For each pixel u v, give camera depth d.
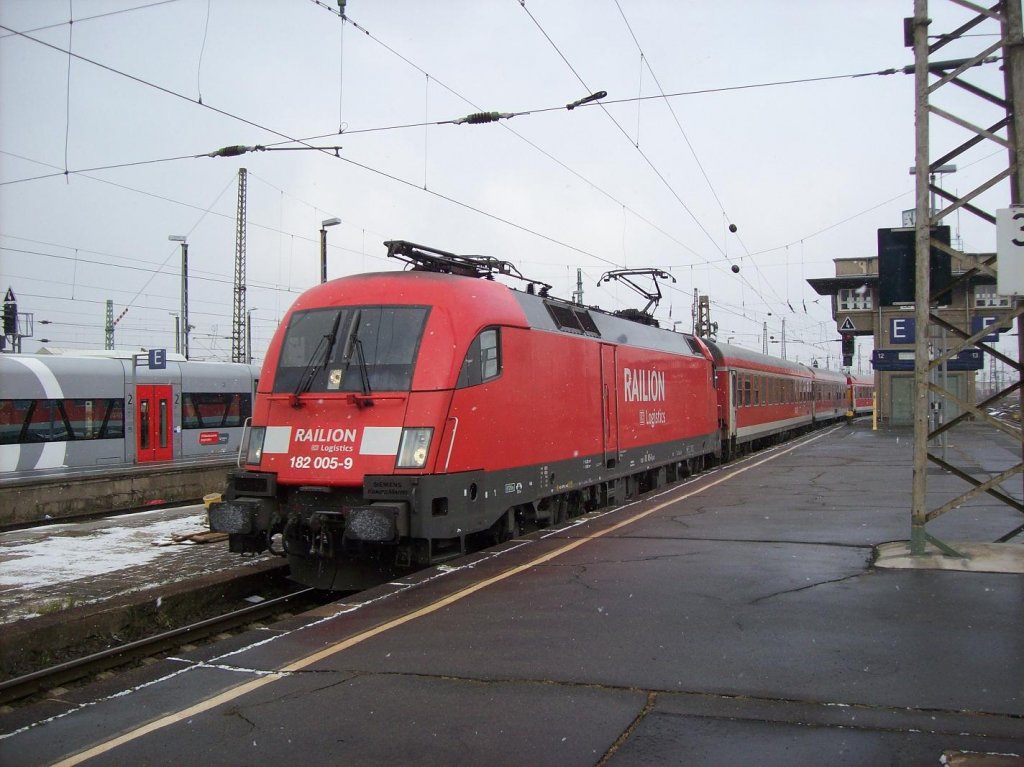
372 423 8.99
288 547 9.52
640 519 11.71
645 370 16.02
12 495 16.12
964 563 7.94
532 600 7.20
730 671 5.21
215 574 10.07
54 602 8.48
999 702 4.61
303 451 9.21
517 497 10.34
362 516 8.47
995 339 12.30
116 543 12.26
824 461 21.23
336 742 4.37
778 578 7.70
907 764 3.89
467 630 6.34
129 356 24.67
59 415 22.02
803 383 39.00
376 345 9.34
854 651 5.52
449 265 11.20
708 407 21.17
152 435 24.62
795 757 4.00
